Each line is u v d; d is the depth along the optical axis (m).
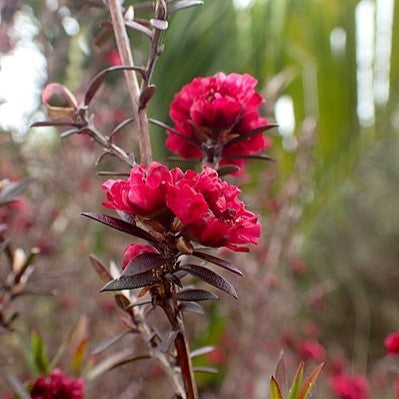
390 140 5.93
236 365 2.72
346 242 5.88
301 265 3.21
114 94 2.61
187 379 0.82
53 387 1.21
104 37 1.17
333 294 5.63
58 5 2.31
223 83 1.03
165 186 0.72
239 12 2.86
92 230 2.78
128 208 0.74
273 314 2.82
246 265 2.54
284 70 2.81
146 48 2.77
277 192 2.99
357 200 6.06
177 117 1.04
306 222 3.03
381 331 5.75
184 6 0.97
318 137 2.94
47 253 2.25
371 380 3.37
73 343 1.40
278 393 0.83
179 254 0.76
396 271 5.88
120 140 2.56
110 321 2.44
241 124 1.03
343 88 3.05
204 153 1.01
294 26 3.00
